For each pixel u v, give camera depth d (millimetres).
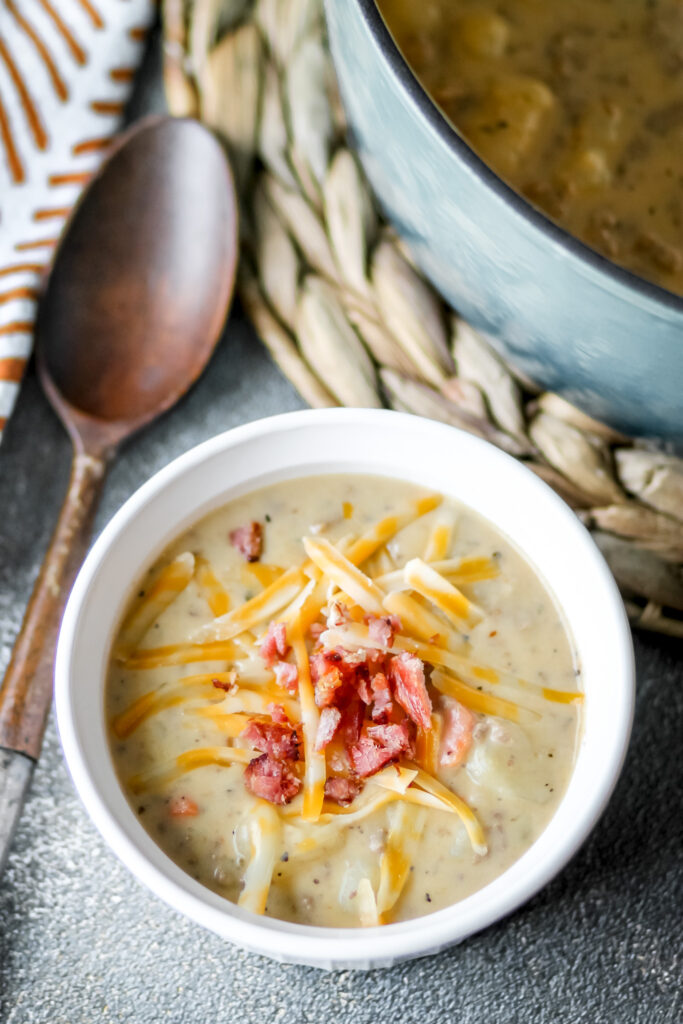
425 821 409
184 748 416
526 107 473
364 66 419
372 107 429
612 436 493
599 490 488
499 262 426
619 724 398
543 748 416
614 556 480
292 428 427
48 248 518
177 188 508
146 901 450
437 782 410
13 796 448
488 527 437
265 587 432
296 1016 439
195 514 435
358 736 415
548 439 491
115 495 496
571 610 425
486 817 409
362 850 407
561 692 419
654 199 469
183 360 500
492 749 413
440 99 476
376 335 500
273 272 507
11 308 504
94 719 411
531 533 429
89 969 444
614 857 455
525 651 424
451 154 403
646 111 478
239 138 518
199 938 446
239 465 432
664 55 485
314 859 406
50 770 463
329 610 426
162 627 428
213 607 429
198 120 511
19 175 529
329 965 394
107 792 400
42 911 449
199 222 506
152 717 419
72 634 407
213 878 406
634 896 451
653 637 477
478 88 478
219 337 505
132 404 497
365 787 411
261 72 522
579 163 470
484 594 431
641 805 460
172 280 505
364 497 440
